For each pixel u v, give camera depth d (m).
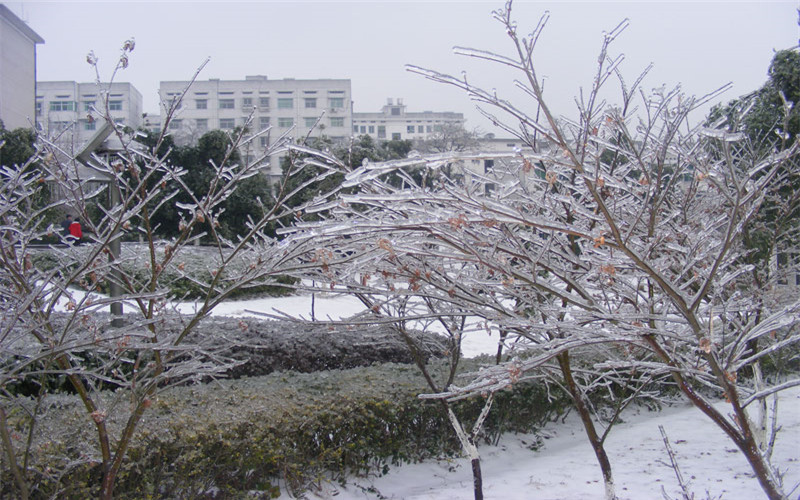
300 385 4.55
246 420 3.52
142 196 2.89
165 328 3.10
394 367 5.38
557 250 2.56
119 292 5.04
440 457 4.58
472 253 2.37
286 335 6.21
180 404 3.79
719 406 6.09
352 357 6.47
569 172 3.40
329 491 3.87
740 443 2.23
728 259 2.72
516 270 2.39
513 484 4.17
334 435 4.02
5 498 2.61
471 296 2.64
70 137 3.13
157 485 3.14
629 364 2.34
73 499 2.82
